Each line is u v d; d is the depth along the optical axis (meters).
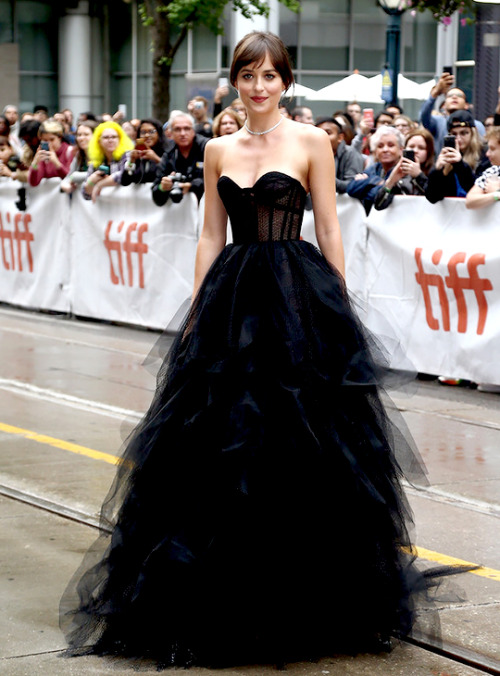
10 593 5.16
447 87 12.72
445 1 17.12
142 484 4.55
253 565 4.37
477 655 4.50
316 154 4.79
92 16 34.91
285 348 4.50
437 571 5.32
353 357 4.59
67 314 14.47
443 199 9.66
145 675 4.30
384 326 6.02
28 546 5.85
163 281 12.70
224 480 4.38
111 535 4.68
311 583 4.41
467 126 10.53
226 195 4.80
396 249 10.17
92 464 7.49
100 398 9.53
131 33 34.28
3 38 34.69
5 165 15.69
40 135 14.70
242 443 4.37
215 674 4.32
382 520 4.50
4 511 6.47
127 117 34.78
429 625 4.63
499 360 9.31
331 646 4.53
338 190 10.73
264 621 4.40
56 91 35.69
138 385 10.05
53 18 35.22
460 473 7.24
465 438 8.16
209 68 30.69
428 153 10.70
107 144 13.62
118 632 4.50
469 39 27.16
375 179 10.49
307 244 4.82
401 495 4.71
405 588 4.56
